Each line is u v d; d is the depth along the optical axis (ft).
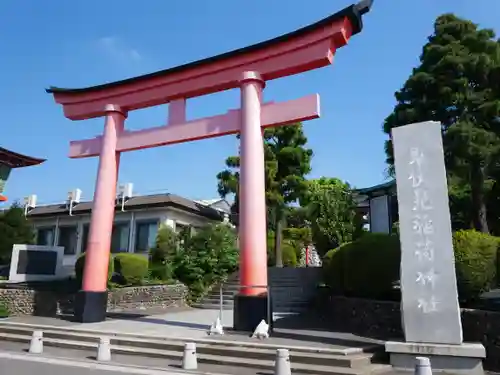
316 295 59.11
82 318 46.62
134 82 50.65
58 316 53.06
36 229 100.94
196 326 44.45
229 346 33.78
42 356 34.17
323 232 86.02
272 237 97.66
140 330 41.01
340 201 89.66
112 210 50.08
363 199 108.88
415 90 48.78
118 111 51.75
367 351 31.71
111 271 64.39
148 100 50.26
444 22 50.06
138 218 89.97
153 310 62.44
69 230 97.86
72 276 68.64
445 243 30.91
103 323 46.34
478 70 45.73
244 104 43.47
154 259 79.25
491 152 43.09
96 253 48.37
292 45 41.73
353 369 28.43
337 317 48.03
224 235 79.77
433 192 32.04
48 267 64.49
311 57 40.83
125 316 53.67
